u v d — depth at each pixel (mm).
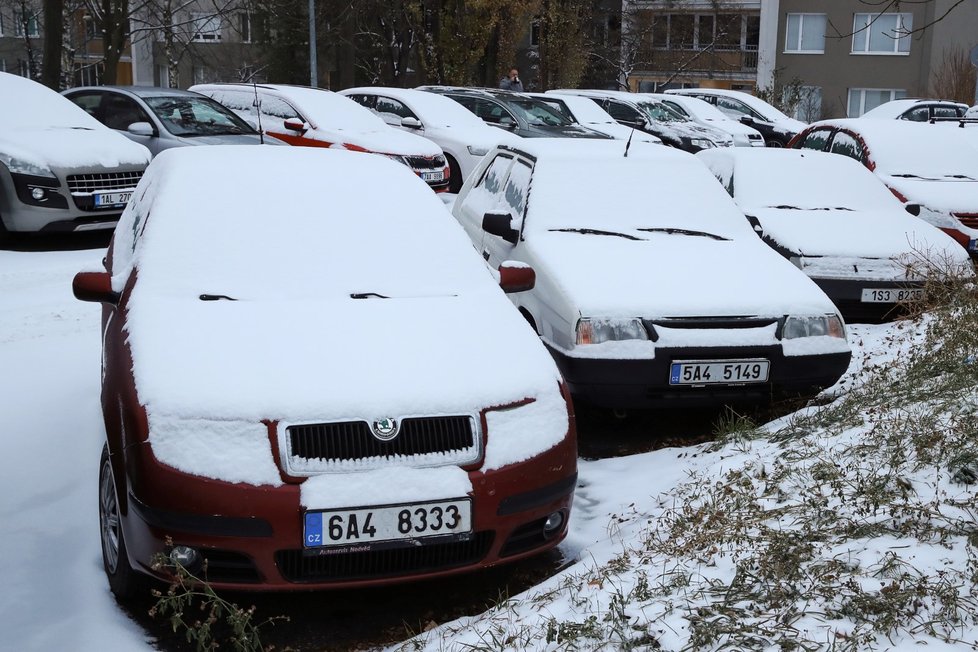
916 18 41094
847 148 12664
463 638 3650
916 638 3234
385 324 4414
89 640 3676
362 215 5234
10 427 5781
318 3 35219
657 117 23922
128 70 53062
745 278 6250
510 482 3881
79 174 10820
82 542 4449
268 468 3656
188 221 4953
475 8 31453
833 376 6020
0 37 46469
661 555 4152
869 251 8391
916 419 5098
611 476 5465
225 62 42562
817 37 43375
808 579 3666
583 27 38594
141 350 4098
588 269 6176
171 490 3605
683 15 46000
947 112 23984
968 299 7688
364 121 15727
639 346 5711
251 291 4645
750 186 9703
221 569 3674
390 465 3744
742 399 5918
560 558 4504
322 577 3691
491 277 5129
